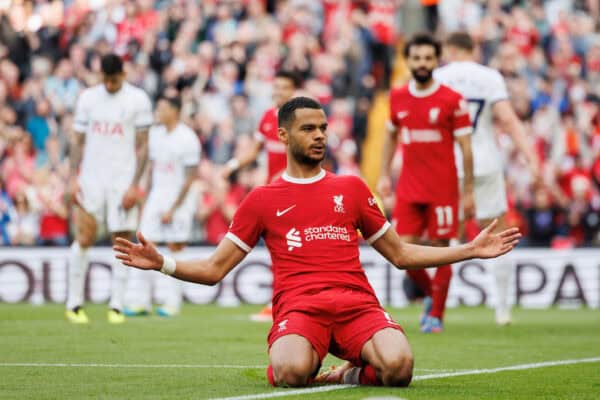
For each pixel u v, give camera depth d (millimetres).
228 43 61188
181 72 60250
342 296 17719
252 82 59531
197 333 29078
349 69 61188
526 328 32188
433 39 29766
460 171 32469
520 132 32156
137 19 63500
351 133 57812
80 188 33406
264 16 64125
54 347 24812
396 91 30578
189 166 39000
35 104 57156
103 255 45875
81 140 33656
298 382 17250
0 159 54375
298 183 18359
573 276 46094
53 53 63344
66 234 50562
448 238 30406
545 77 61875
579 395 17078
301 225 18156
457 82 32344
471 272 46094
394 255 18359
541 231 51375
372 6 63156
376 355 17172
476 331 30812
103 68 33094
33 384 18281
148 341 26516
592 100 60688
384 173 31719
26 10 64500
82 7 64438
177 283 38438
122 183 33406
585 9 67812
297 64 60688
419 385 17984
